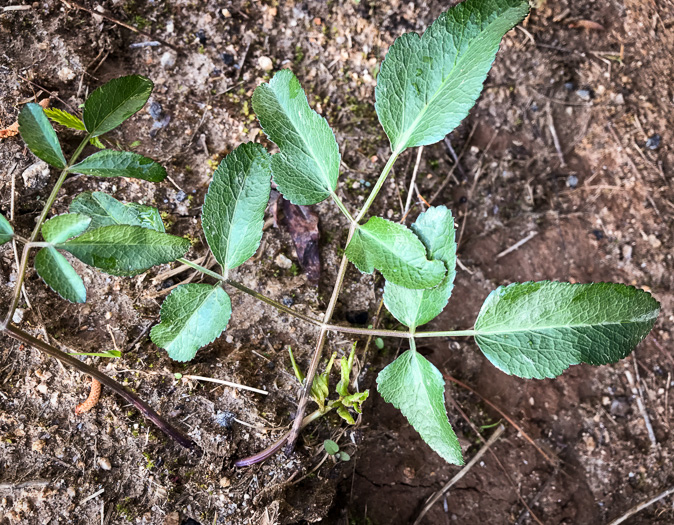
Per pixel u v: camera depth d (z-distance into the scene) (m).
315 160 0.22
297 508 0.25
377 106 0.21
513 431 0.31
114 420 0.24
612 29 0.36
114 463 0.24
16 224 0.26
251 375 0.26
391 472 0.30
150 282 0.26
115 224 0.20
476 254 0.32
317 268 0.28
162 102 0.29
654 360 0.33
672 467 0.32
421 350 0.30
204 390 0.25
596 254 0.34
